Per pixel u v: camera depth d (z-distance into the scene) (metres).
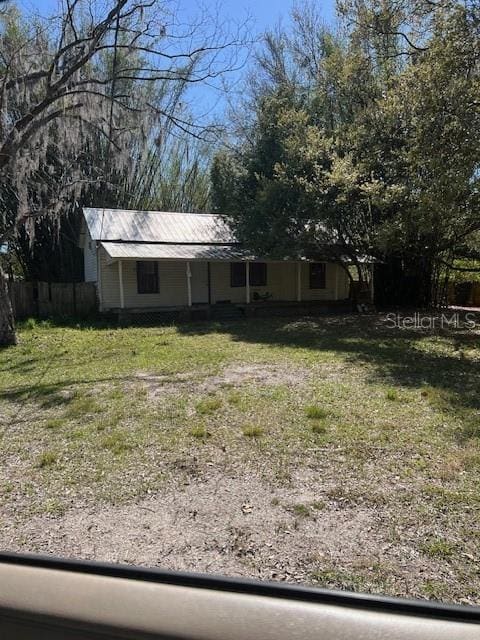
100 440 4.49
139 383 6.92
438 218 9.30
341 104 15.75
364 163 12.14
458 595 2.20
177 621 0.94
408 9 10.20
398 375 7.24
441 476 3.54
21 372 8.15
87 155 11.86
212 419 5.05
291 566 2.47
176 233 17.42
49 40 9.36
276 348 9.99
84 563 1.12
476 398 5.78
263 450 4.14
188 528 2.89
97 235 15.94
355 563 2.47
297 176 13.99
